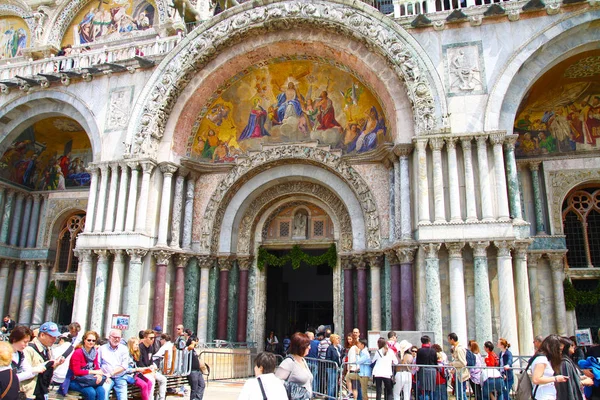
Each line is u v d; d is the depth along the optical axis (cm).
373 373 1235
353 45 1981
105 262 2028
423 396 1157
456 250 1662
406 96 1881
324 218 2291
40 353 942
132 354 1226
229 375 1978
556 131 2117
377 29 1906
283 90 2256
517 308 1650
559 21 1766
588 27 1766
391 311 1825
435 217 1706
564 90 2072
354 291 2081
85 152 2734
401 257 1769
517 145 2138
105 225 2077
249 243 2266
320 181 2175
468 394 1322
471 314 1641
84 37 2862
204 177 2277
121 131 2167
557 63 1823
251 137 2283
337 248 2173
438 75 1817
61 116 2416
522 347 1602
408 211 1803
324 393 1377
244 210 2289
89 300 2033
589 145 2073
